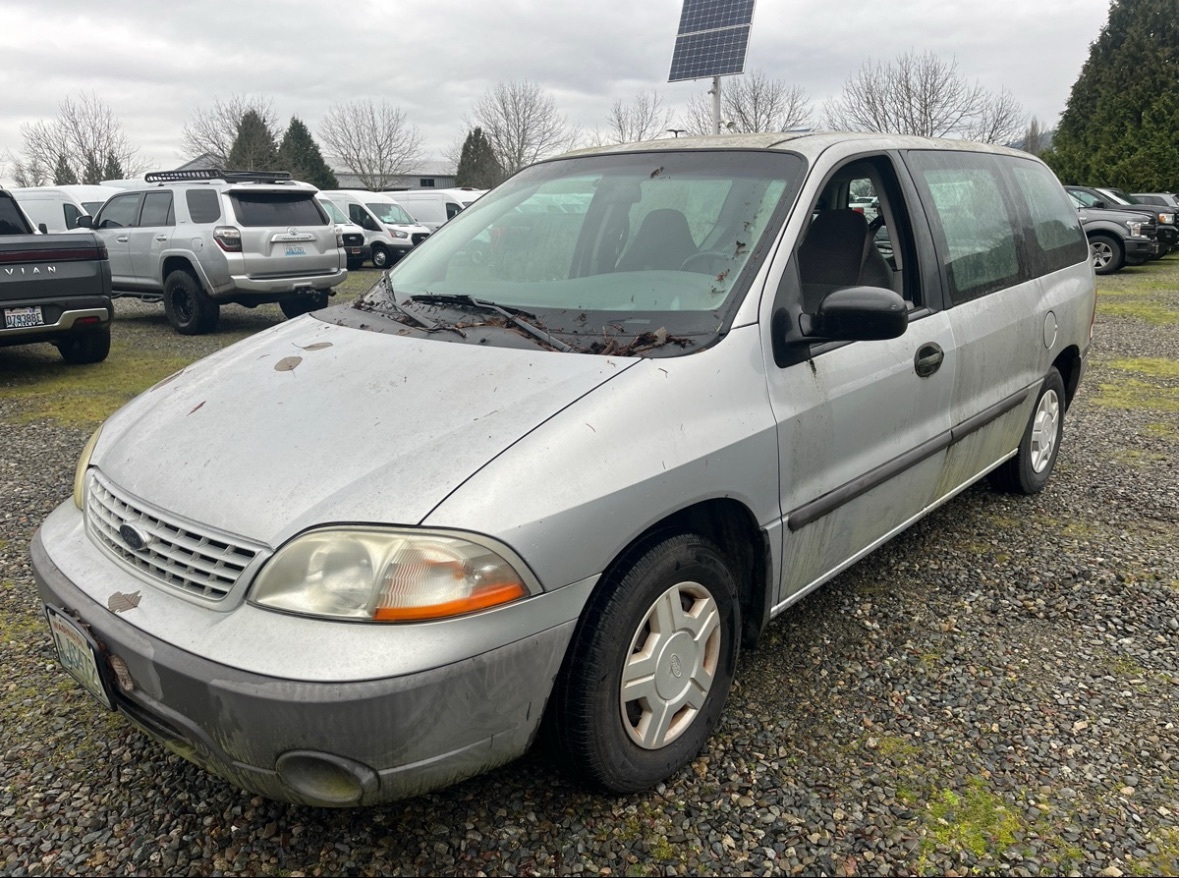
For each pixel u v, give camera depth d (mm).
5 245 7094
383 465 1976
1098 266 17484
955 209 3559
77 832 2217
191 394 2514
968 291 3494
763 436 2412
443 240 3338
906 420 3068
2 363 8570
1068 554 3891
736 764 2461
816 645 3113
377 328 2723
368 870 2094
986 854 2143
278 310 13227
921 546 3975
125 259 10969
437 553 1820
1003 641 3154
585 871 2090
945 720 2678
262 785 1872
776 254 2609
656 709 2291
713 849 2156
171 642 1880
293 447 2092
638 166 3143
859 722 2662
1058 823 2244
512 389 2186
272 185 10391
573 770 2219
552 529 1935
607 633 2084
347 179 61594
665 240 2783
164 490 2104
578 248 2949
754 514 2439
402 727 1785
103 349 8445
